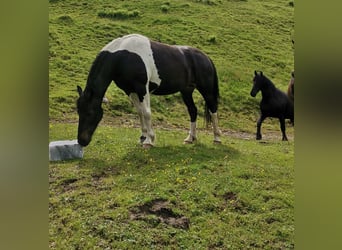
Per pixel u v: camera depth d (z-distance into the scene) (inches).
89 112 267.6
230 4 848.9
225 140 352.8
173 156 266.2
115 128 357.7
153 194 212.5
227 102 510.3
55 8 706.2
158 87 294.0
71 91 445.1
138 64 277.0
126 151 273.0
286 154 313.7
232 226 195.9
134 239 179.2
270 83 395.5
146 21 701.9
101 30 639.1
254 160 278.4
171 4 778.8
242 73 586.6
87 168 241.1
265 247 183.8
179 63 297.9
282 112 396.5
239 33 727.1
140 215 195.3
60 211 195.6
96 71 274.4
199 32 692.7
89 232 181.9
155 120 425.7
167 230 187.5
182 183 226.1
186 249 178.2
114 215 193.5
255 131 450.3
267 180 241.8
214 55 630.5
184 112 462.3
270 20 802.8
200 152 281.4
